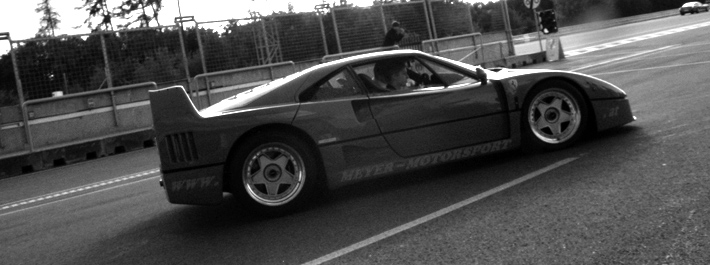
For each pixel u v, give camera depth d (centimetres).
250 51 1752
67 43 1494
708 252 353
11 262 537
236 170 536
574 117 632
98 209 732
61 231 637
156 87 1578
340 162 559
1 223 752
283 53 1806
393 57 598
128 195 800
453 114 593
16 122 1402
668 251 362
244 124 537
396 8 2077
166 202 700
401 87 591
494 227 443
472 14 2350
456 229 451
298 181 549
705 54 1465
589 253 375
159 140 542
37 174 1292
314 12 1878
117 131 1515
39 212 788
